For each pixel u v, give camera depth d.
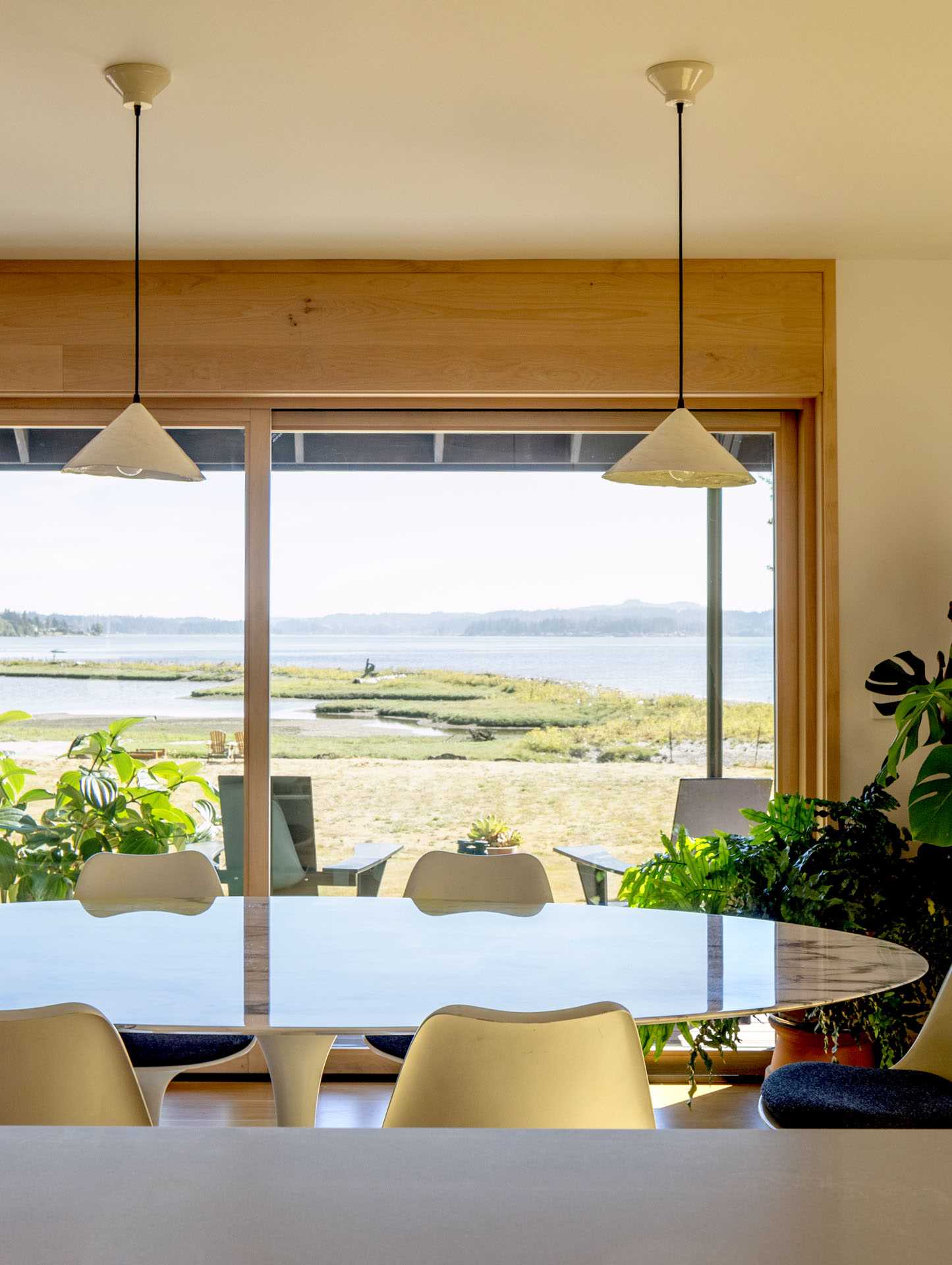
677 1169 0.75
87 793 4.10
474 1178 0.73
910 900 3.44
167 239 3.70
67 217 3.49
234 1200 0.69
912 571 3.94
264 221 3.53
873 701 3.93
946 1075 2.36
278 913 2.80
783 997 2.00
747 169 3.14
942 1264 0.61
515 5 2.29
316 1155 0.77
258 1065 3.93
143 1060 2.60
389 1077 3.93
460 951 2.37
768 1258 0.62
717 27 2.38
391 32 2.39
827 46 2.46
